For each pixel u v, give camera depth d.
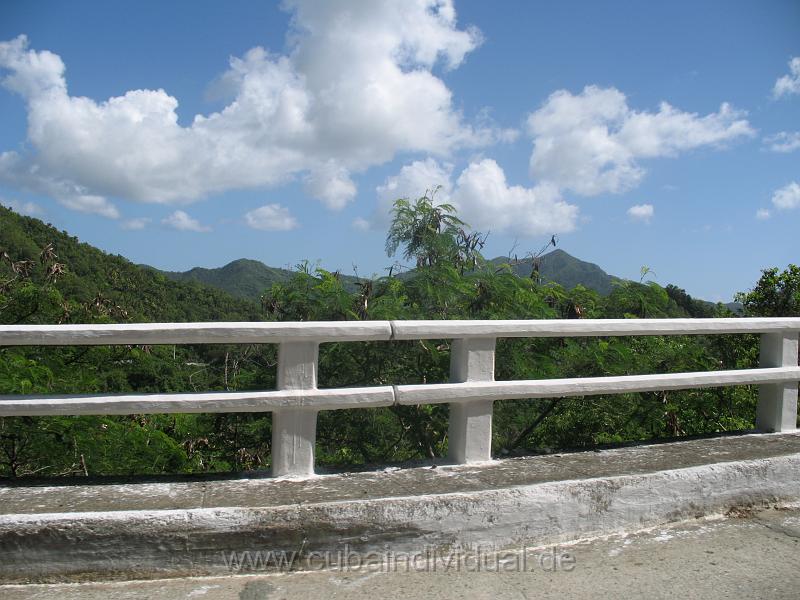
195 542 3.12
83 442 5.72
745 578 3.23
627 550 3.54
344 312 6.43
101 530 3.06
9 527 3.01
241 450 6.58
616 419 6.59
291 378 3.58
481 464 3.99
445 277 6.57
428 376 6.21
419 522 3.36
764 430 5.02
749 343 8.43
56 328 3.26
